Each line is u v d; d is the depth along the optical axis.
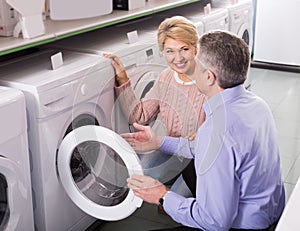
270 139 1.84
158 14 3.83
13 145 2.00
